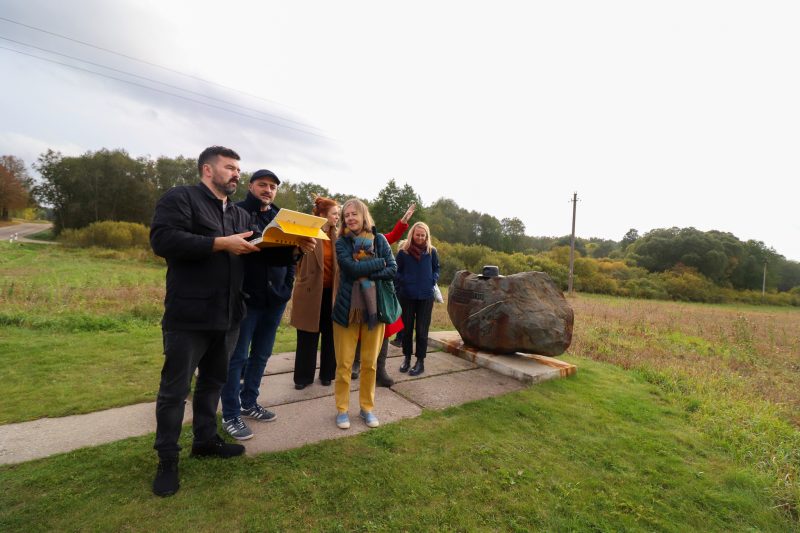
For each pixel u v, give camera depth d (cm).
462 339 570
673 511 230
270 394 358
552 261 4025
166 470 209
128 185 4516
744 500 247
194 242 204
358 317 288
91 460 232
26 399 318
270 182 297
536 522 208
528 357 511
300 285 357
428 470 247
